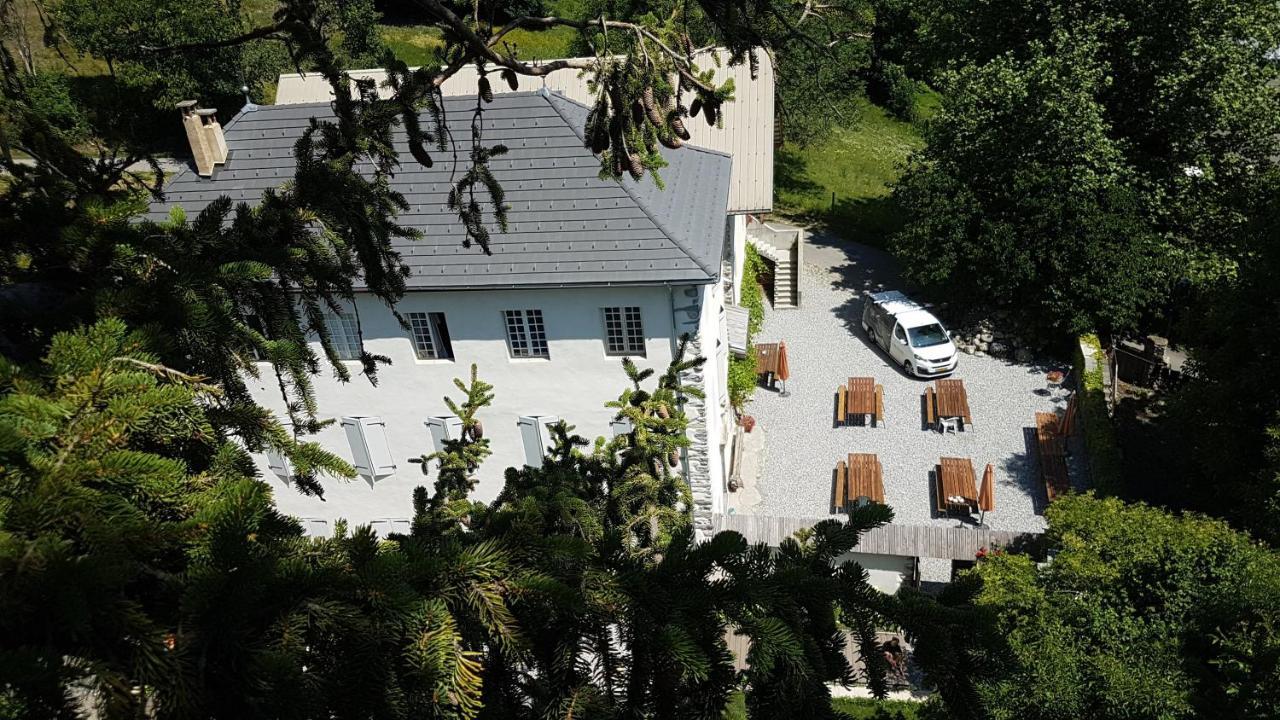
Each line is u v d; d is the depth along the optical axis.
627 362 11.12
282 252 6.22
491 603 4.07
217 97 32.69
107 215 5.52
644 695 4.11
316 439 20.89
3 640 3.36
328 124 6.75
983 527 22.19
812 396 27.61
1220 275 25.81
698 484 20.33
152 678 3.35
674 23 6.93
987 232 28.36
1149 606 14.81
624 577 4.39
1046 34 30.30
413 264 18.45
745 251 31.94
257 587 3.65
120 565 3.33
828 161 46.75
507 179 18.83
